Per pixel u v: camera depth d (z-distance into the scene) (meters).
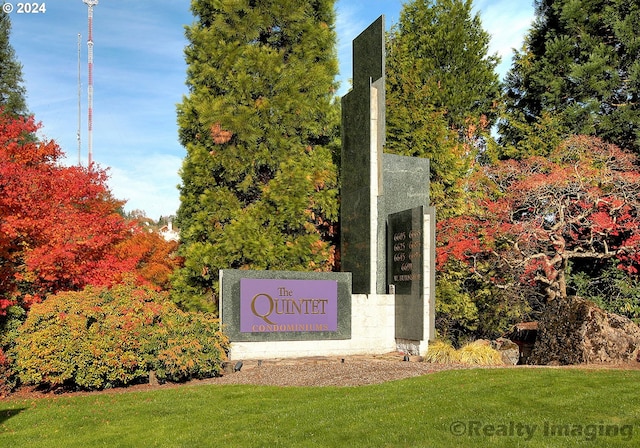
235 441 7.62
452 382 10.82
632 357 13.92
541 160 21.80
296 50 22.03
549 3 27.94
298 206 20.44
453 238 21.34
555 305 15.98
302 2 22.17
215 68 21.05
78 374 11.73
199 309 19.86
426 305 16.38
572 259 23.25
